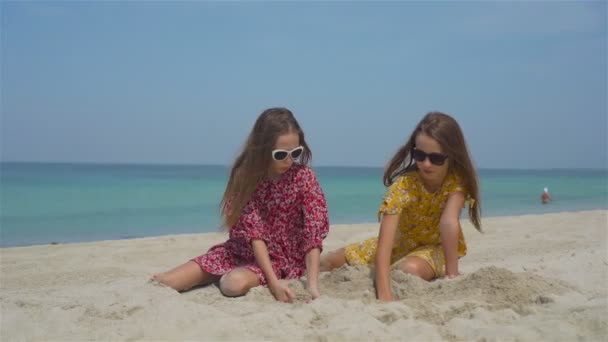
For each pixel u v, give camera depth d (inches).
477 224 150.8
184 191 1023.6
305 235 145.8
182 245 291.0
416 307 117.9
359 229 357.1
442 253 150.9
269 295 134.5
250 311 120.6
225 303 128.4
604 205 697.6
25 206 673.0
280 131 140.2
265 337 102.3
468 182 144.7
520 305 117.3
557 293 127.6
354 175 2672.2
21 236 406.0
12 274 201.3
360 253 159.0
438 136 137.3
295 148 141.9
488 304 118.2
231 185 150.4
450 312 115.6
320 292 135.1
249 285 139.2
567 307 115.6
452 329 104.8
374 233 333.4
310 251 144.3
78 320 114.8
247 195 146.2
